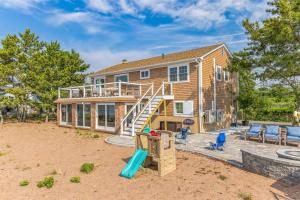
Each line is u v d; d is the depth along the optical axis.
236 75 23.12
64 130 20.34
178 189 6.54
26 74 26.59
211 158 9.62
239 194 6.11
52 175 8.15
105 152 11.14
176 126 18.47
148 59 26.06
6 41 26.30
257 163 7.79
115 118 17.17
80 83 31.78
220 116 19.94
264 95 20.06
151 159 8.77
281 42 13.95
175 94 19.03
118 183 7.18
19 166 9.45
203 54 17.81
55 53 29.77
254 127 13.61
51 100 27.86
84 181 7.46
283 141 12.68
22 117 29.52
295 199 5.85
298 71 14.35
